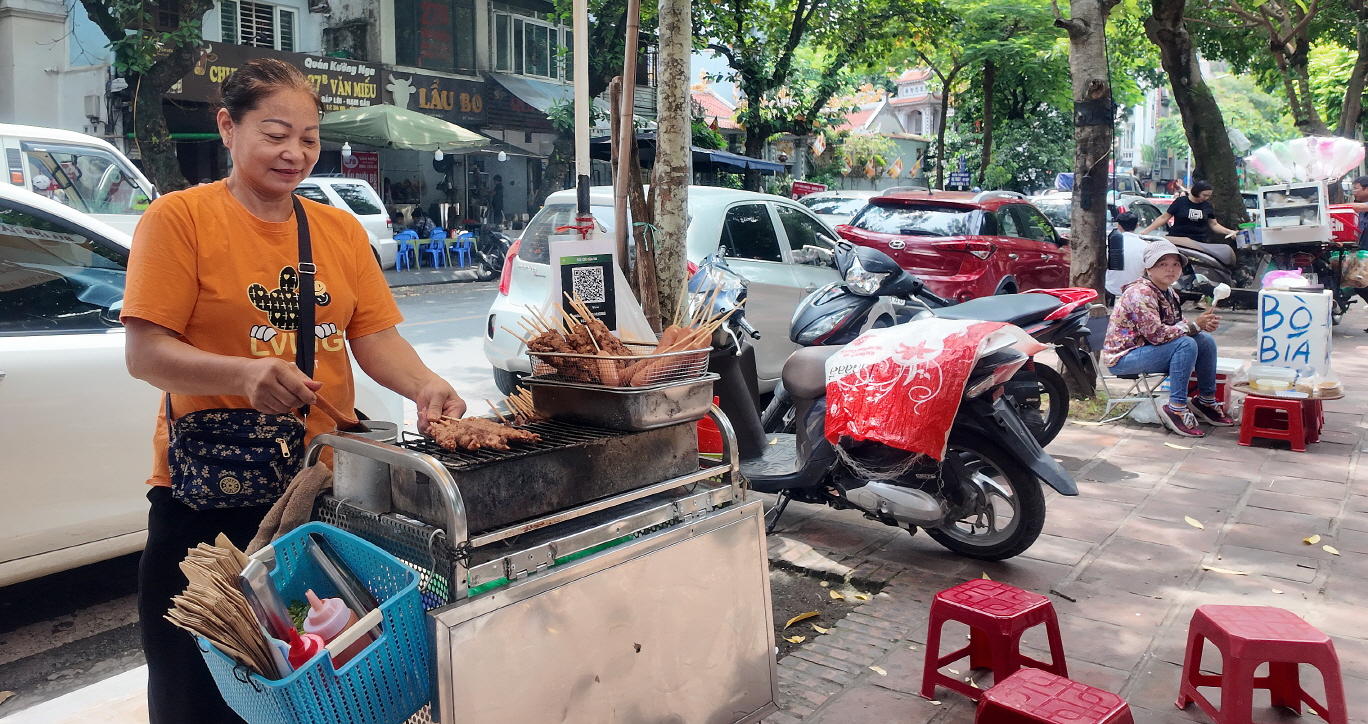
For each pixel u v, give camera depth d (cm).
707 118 3122
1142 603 369
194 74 1502
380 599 182
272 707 162
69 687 321
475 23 2014
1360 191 1238
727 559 220
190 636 209
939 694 300
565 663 184
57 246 366
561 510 190
